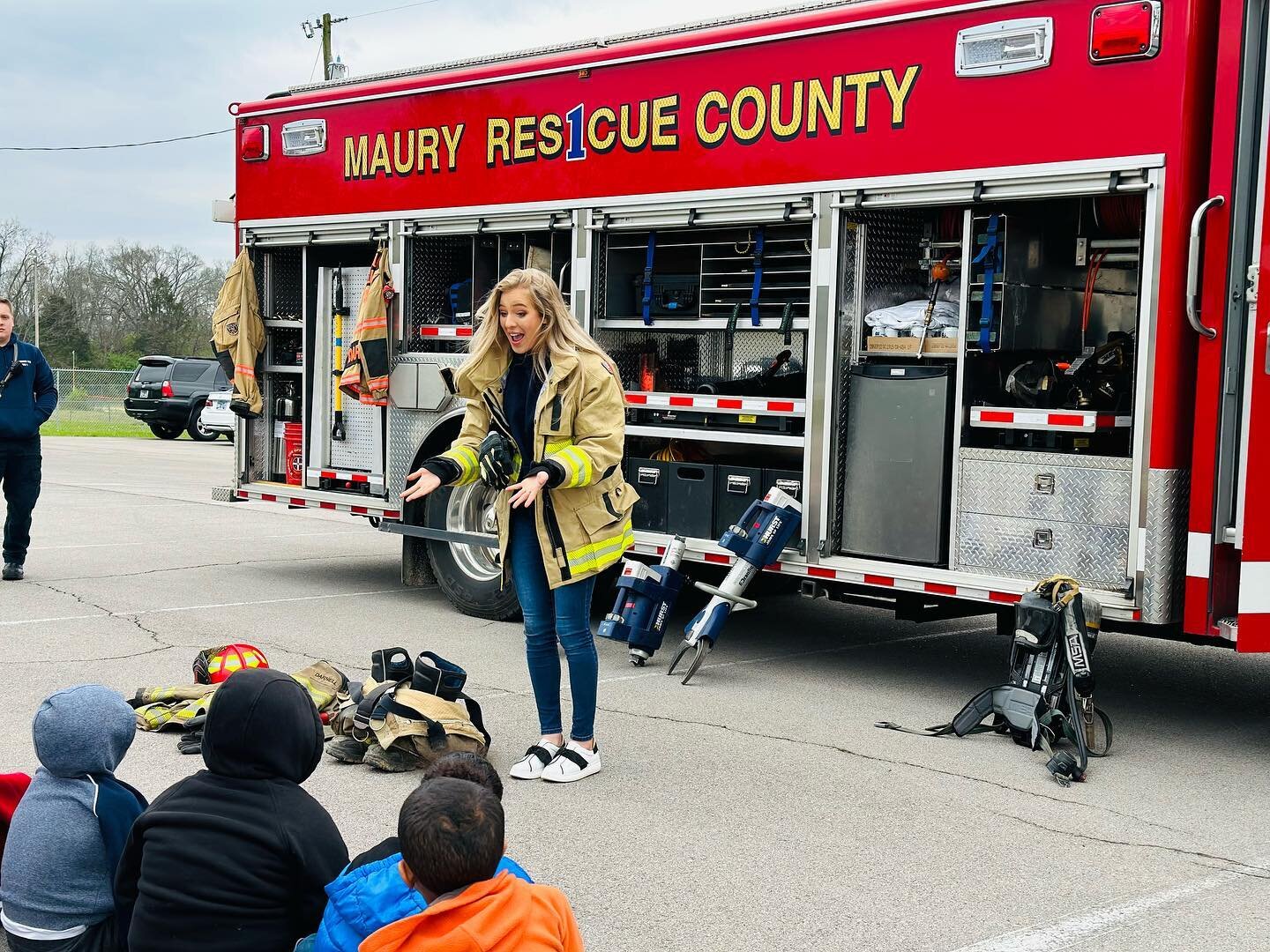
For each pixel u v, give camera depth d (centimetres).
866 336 670
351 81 892
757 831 449
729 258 720
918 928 368
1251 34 519
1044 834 452
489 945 223
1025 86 582
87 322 6644
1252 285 518
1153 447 547
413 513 856
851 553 664
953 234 659
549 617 507
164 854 261
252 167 945
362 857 268
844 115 645
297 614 824
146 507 1465
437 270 866
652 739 563
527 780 503
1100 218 624
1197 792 505
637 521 758
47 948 295
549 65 765
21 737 529
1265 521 521
